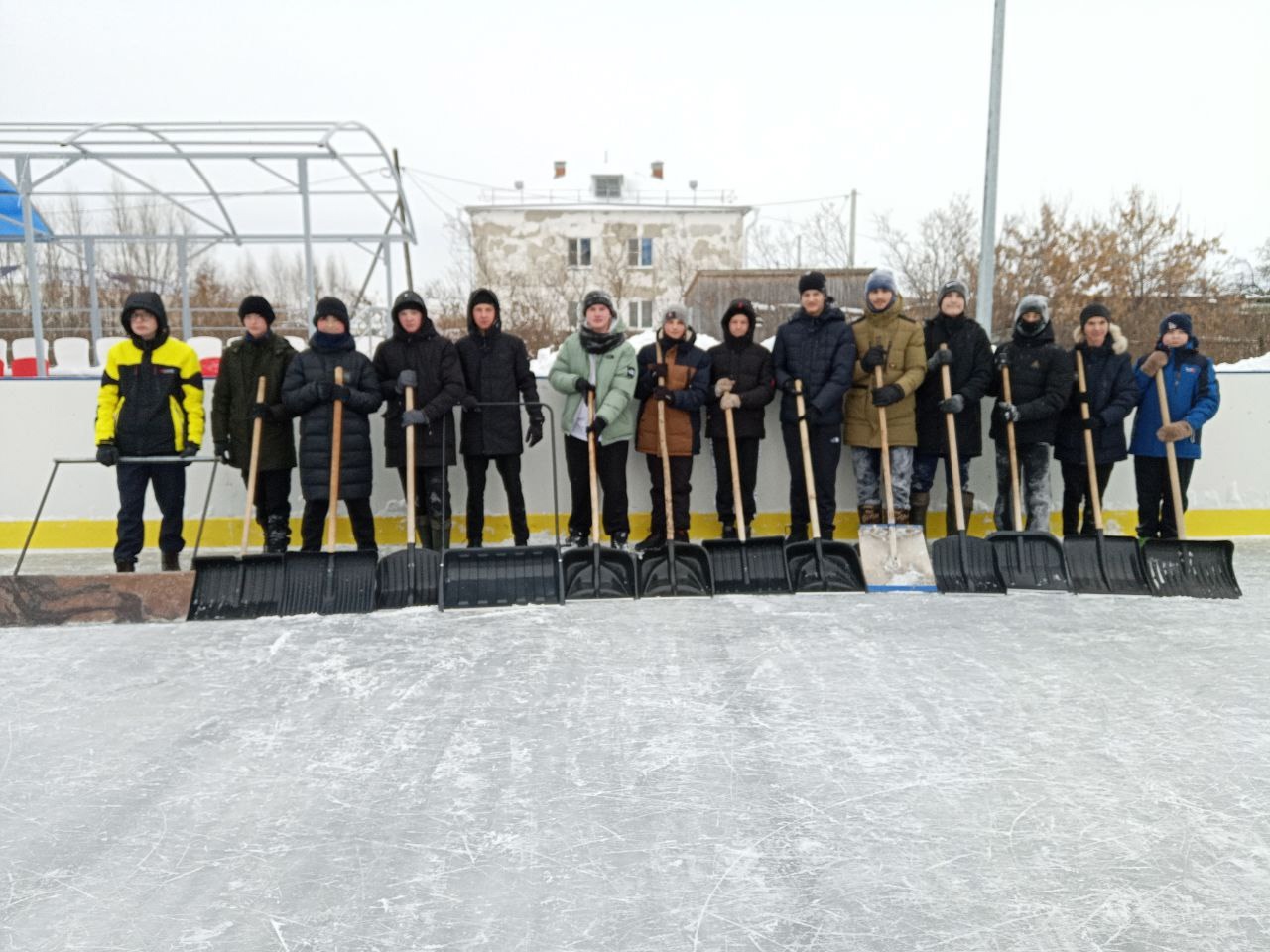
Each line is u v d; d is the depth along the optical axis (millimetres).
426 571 4637
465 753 2771
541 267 36906
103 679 3484
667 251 36938
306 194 9297
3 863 2180
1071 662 3590
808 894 2002
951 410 5020
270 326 5176
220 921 1925
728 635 3992
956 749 2773
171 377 4949
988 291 9148
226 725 3016
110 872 2131
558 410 6137
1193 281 18797
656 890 2025
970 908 1946
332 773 2646
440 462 5129
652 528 5562
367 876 2098
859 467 5477
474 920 1915
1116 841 2229
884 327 5277
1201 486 6492
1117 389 5297
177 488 5055
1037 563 4887
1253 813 2371
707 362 5391
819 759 2707
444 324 21391
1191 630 4066
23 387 6082
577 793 2500
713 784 2547
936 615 4316
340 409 4809
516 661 3637
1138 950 1801
